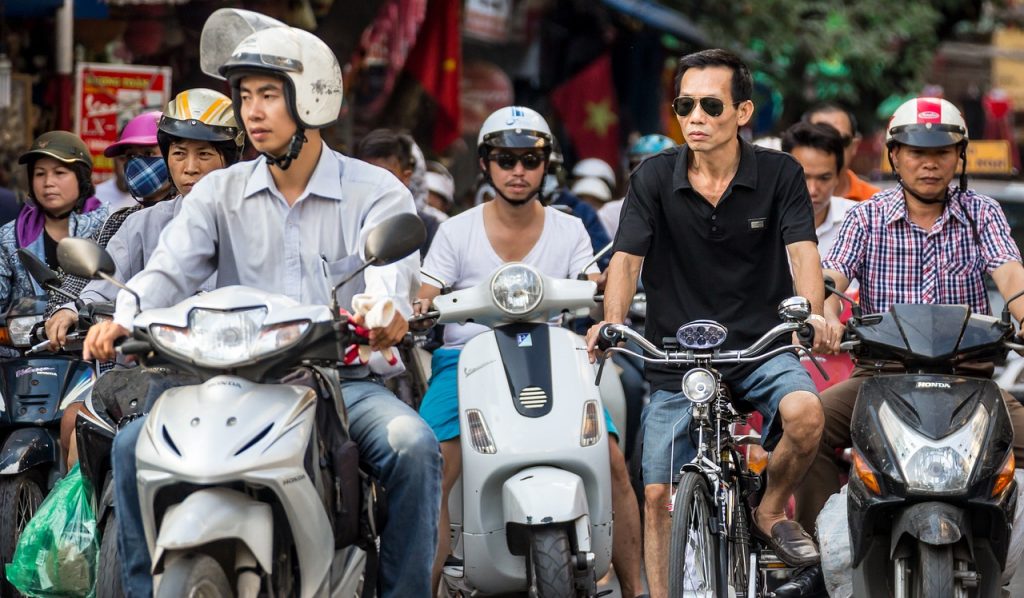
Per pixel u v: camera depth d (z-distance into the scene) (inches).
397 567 283.7
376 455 282.0
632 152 672.4
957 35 1635.1
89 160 423.2
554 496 331.3
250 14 303.3
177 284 288.8
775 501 343.6
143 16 666.2
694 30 1063.6
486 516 347.3
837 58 1158.3
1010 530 315.6
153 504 255.9
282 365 259.9
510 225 402.6
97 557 338.0
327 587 267.3
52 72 628.4
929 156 376.5
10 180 595.2
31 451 380.2
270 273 294.5
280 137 283.0
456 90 820.0
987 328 322.7
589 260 406.3
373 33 760.3
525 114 397.1
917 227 384.5
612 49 1071.6
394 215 267.4
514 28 999.6
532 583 343.3
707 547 333.1
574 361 354.6
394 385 430.0
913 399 316.2
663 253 360.8
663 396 354.0
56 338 312.2
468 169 930.7
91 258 269.9
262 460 250.8
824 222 492.7
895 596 312.7
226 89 681.6
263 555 251.3
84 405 331.0
